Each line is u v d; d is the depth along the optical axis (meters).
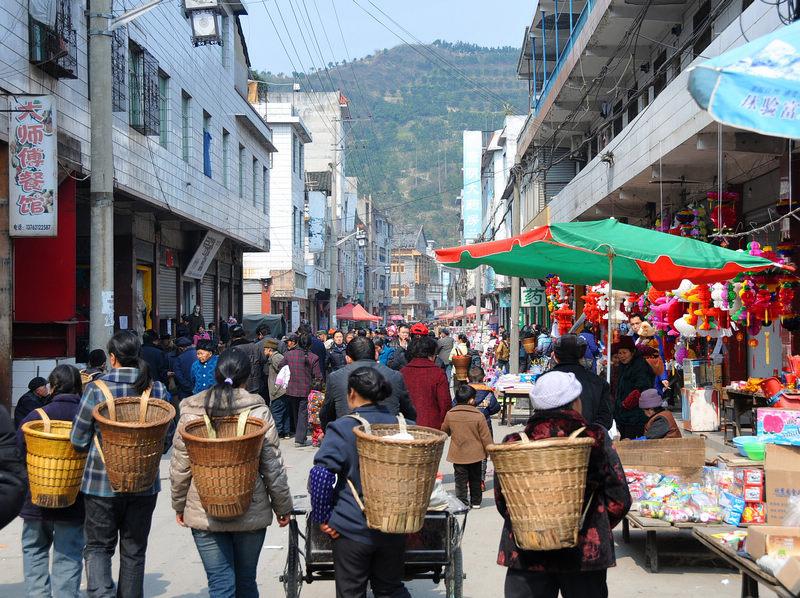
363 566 4.39
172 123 19.42
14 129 11.52
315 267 48.03
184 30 20.42
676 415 14.85
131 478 4.82
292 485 10.09
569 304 18.16
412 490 4.13
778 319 12.50
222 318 29.23
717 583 6.29
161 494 9.88
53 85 13.20
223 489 4.43
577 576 4.07
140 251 19.52
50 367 12.82
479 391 10.26
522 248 9.48
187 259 23.34
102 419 4.77
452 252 9.14
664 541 7.34
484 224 66.38
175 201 19.50
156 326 20.41
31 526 5.42
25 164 11.55
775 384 9.96
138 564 5.15
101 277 11.27
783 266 9.09
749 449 6.69
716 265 8.16
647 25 16.72
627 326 14.13
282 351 16.42
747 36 10.07
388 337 24.91
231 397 4.74
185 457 4.65
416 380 8.82
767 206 13.26
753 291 10.79
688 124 11.66
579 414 4.14
